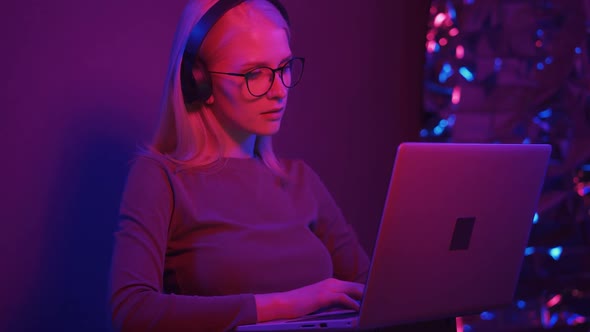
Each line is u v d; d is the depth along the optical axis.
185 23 1.52
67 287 1.81
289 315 1.27
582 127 2.56
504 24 2.54
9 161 1.70
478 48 2.55
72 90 1.80
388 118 2.57
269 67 1.50
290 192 1.67
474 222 1.21
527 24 2.55
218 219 1.47
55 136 1.78
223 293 1.42
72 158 1.81
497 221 1.25
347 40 2.44
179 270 1.45
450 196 1.15
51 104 1.77
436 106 2.54
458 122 2.52
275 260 1.48
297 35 2.29
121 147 1.90
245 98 1.50
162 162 1.47
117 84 1.89
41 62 1.75
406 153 1.08
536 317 2.54
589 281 2.57
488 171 1.19
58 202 1.79
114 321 1.27
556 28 2.55
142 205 1.40
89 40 1.83
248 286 1.43
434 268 1.18
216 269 1.42
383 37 2.54
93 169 1.85
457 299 1.26
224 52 1.49
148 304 1.24
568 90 2.55
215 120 1.59
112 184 1.88
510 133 2.54
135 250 1.33
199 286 1.43
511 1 2.55
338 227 1.78
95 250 1.86
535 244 2.52
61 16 1.78
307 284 1.52
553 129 2.55
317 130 2.36
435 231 1.15
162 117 1.58
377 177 2.55
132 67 1.92
